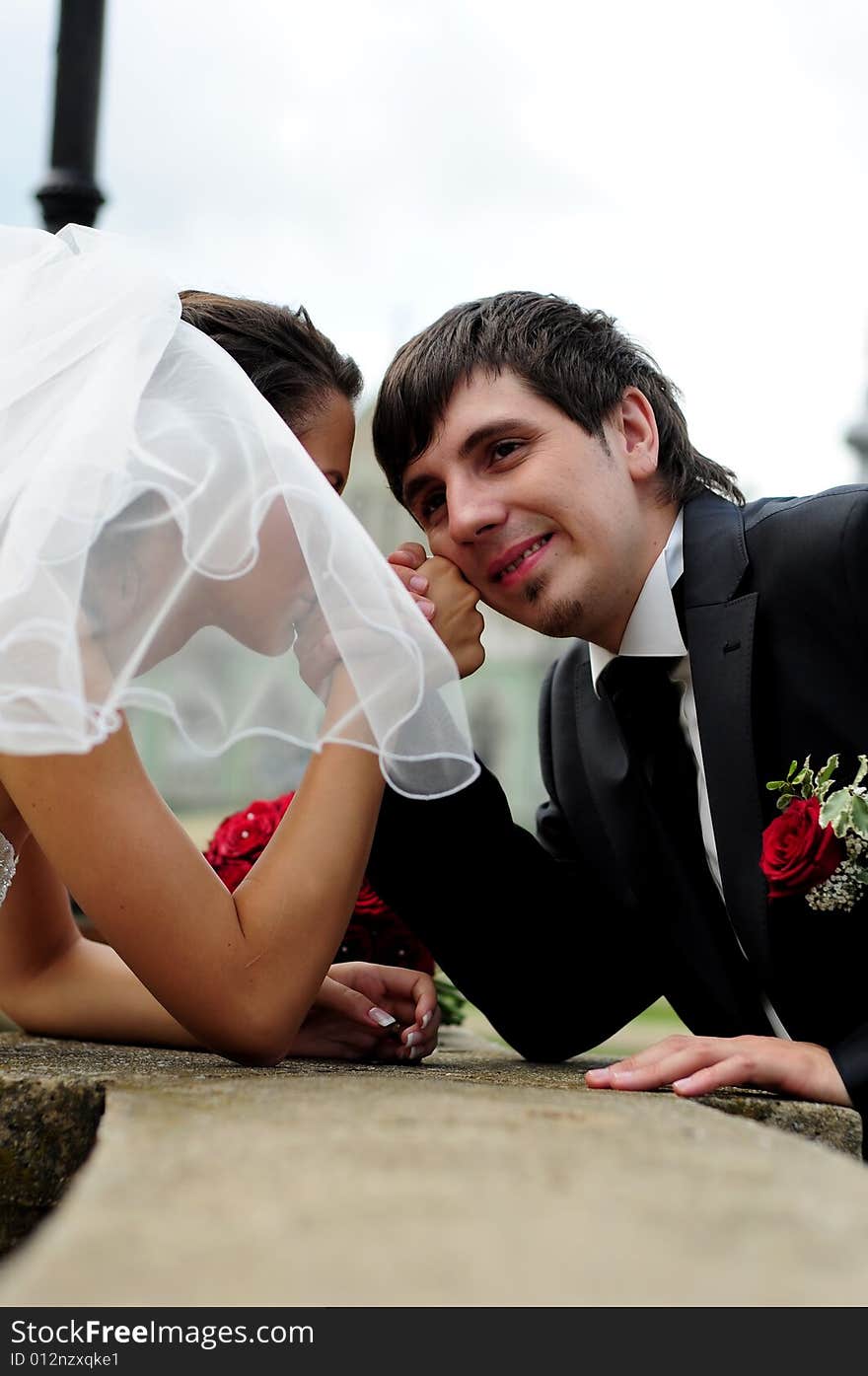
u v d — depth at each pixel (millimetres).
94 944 2393
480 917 2391
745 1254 732
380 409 2352
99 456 1659
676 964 2262
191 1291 653
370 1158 958
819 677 2051
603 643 2334
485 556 2260
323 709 1878
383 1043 2219
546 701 2652
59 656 1562
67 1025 2316
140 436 1721
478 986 2395
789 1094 1743
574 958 2420
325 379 2146
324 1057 2189
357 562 1819
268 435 1812
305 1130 1083
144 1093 1350
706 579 2166
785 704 2064
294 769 1932
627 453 2326
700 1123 1223
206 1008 1726
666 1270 697
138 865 1681
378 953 2646
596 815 2441
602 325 2387
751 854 2059
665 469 2387
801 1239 767
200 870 1730
